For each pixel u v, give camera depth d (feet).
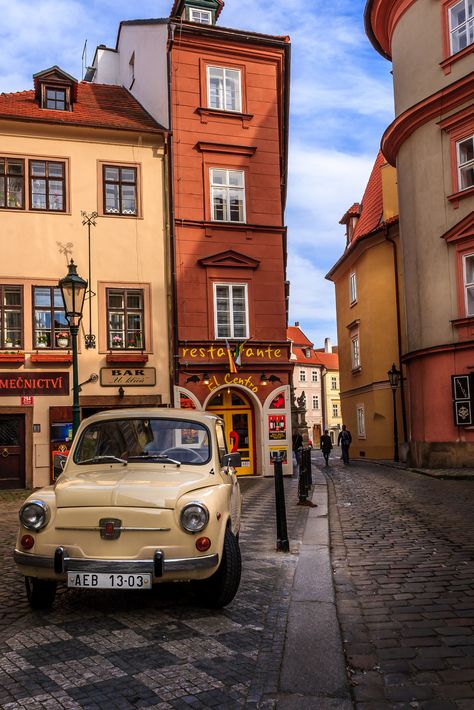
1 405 62.08
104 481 18.99
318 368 281.74
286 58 78.89
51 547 17.62
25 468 62.18
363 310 111.14
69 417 63.46
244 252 73.41
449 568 23.63
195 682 13.50
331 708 12.17
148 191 69.36
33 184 65.82
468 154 69.77
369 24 84.74
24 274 64.23
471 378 66.90
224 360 70.59
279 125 79.51
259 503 45.83
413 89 75.20
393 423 101.45
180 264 70.79
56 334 64.44
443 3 71.72
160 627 17.21
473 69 67.67
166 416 22.58
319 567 24.14
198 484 19.04
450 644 15.55
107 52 94.12
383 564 24.72
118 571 17.16
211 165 73.61
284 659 14.64
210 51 75.15
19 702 12.64
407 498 46.65
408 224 76.59
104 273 66.64
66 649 15.58
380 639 16.07
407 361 75.97
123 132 68.80
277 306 73.67
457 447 67.67
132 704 12.48
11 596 21.13
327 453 98.94
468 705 12.21
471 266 68.85
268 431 71.51
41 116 68.44
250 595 20.40
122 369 65.82
